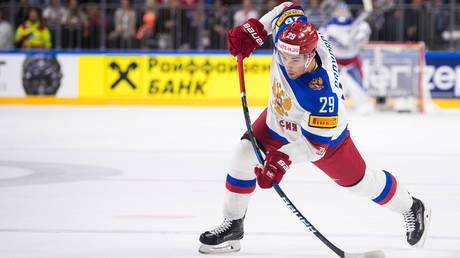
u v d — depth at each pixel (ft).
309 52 19.84
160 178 38.27
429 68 88.07
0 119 71.87
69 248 23.39
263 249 23.66
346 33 76.79
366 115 79.66
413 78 84.53
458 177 39.24
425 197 33.37
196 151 49.19
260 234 25.80
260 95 88.89
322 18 87.30
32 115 76.59
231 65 89.20
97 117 74.59
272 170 20.47
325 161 22.30
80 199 32.32
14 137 56.90
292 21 22.48
